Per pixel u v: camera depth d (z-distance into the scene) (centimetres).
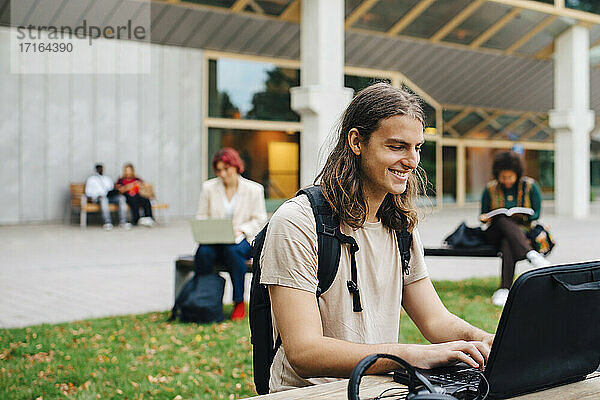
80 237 1430
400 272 222
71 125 1717
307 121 1245
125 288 841
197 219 640
